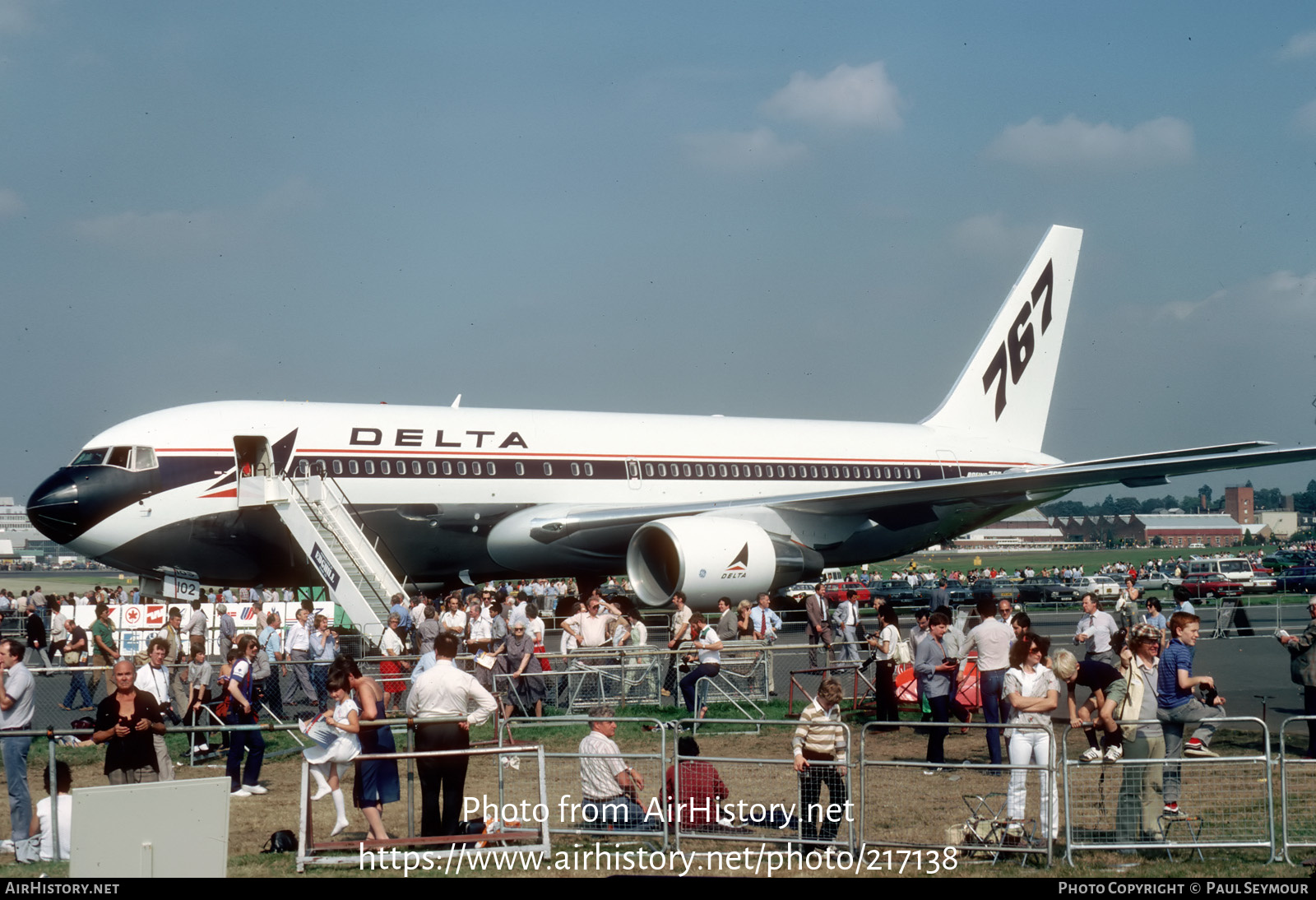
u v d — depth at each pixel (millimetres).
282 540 27938
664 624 37219
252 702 16750
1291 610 46500
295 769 16484
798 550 29875
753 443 35062
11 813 11586
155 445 26781
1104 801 11562
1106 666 12062
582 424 32406
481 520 29922
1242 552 153625
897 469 37406
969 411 40688
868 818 12234
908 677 19875
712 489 33688
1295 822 11383
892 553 37875
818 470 35812
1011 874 10117
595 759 11578
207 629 30719
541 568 31297
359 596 25109
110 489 26250
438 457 29422
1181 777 11352
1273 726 17672
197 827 9188
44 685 27047
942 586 57938
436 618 21609
